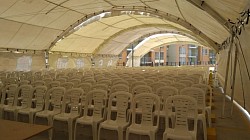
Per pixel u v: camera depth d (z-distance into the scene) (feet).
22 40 55.11
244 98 21.26
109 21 67.97
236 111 24.43
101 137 16.79
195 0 26.84
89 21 61.11
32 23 50.49
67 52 76.89
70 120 15.88
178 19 54.03
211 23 34.68
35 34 56.08
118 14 57.77
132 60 111.75
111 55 104.37
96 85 20.44
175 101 13.51
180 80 24.09
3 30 47.01
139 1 47.11
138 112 16.19
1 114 18.85
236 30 23.06
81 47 80.89
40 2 42.57
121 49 106.83
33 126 9.73
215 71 62.54
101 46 88.48
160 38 110.63
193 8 31.91
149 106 14.35
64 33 63.31
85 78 27.09
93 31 72.18
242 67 21.44
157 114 15.24
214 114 22.43
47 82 24.25
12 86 20.08
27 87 19.16
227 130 18.58
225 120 21.33
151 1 44.55
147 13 55.57
